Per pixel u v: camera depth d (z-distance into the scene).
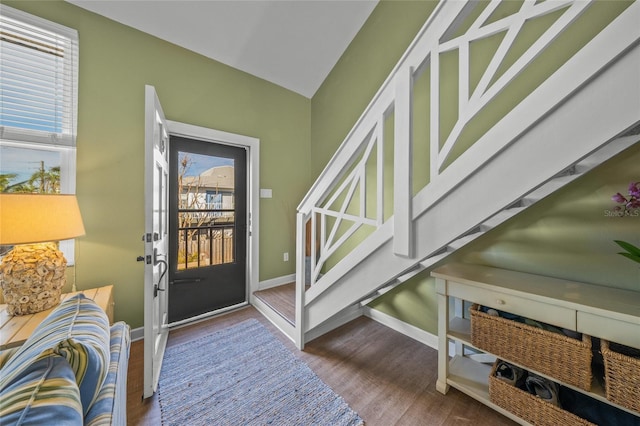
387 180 2.22
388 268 1.37
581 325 0.99
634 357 0.92
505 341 1.20
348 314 2.34
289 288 2.87
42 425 0.46
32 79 1.61
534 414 1.13
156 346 1.68
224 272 2.62
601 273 1.23
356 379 1.56
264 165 2.82
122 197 1.92
